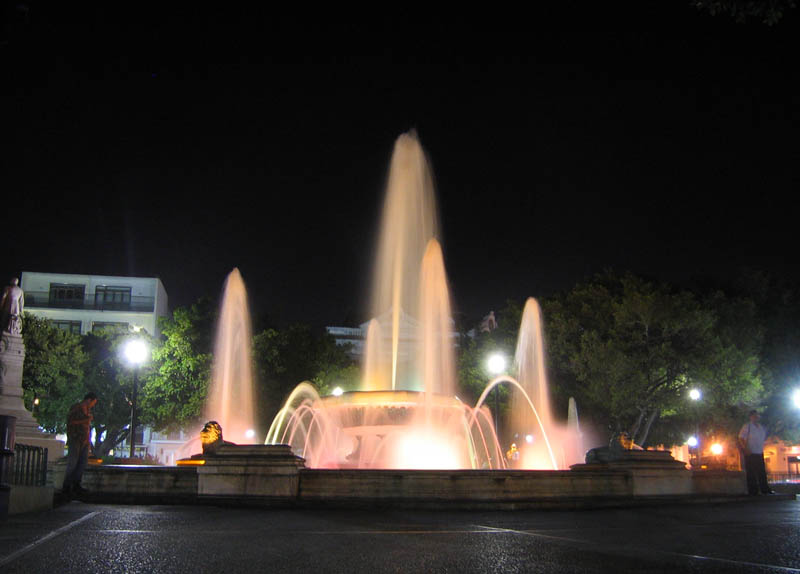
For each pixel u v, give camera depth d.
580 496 11.36
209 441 12.30
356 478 10.66
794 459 45.38
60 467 13.83
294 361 41.56
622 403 33.81
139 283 61.44
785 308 43.03
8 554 5.39
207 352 39.44
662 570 5.00
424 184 22.64
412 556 5.58
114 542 6.08
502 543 6.39
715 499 12.20
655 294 34.53
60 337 44.66
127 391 46.03
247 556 5.48
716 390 35.25
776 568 5.10
